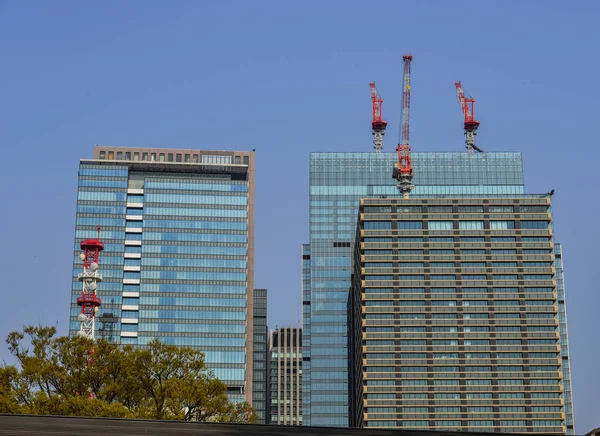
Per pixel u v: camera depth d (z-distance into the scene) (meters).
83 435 162.25
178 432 167.25
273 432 170.50
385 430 174.25
